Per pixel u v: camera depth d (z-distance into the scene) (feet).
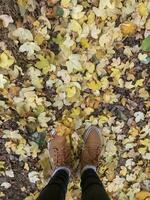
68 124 3.35
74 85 3.24
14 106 3.24
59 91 3.24
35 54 3.13
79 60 3.17
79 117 3.34
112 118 3.34
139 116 3.34
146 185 3.52
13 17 3.02
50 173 3.45
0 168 3.40
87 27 3.11
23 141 3.34
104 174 3.48
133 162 3.46
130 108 3.32
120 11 3.09
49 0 3.02
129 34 3.14
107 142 3.41
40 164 3.43
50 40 3.11
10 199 3.51
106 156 3.44
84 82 3.23
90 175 3.16
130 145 3.41
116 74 3.23
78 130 3.39
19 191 3.49
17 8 3.01
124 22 3.12
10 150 3.36
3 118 3.26
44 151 3.40
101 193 2.83
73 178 3.52
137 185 3.51
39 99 3.24
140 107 3.33
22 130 3.31
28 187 3.48
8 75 3.14
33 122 3.30
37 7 3.03
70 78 3.21
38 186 3.48
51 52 3.14
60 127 3.34
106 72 3.22
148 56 3.20
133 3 3.07
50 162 3.43
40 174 3.45
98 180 3.10
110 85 3.26
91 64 3.19
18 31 3.05
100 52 3.17
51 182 3.03
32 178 3.45
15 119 3.27
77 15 3.07
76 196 3.53
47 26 3.08
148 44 3.15
